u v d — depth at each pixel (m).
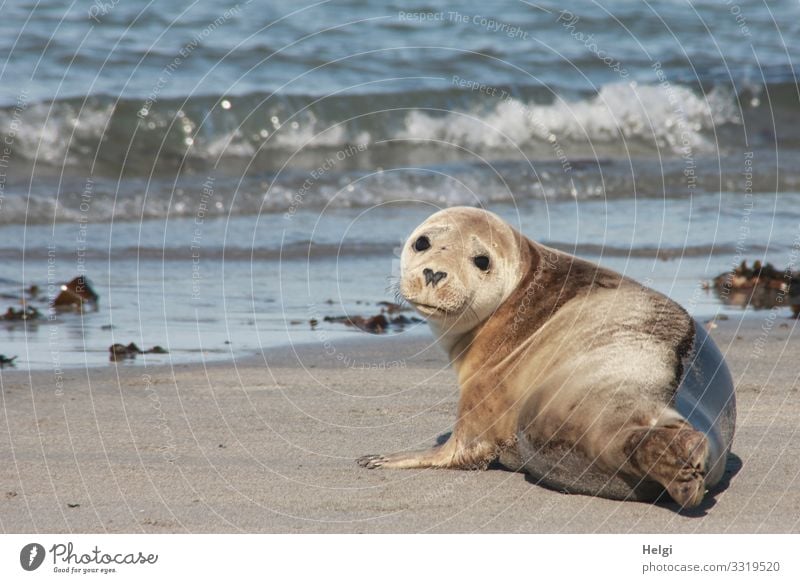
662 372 18.06
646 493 18.12
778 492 18.98
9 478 19.94
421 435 23.38
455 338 21.33
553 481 19.00
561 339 19.69
